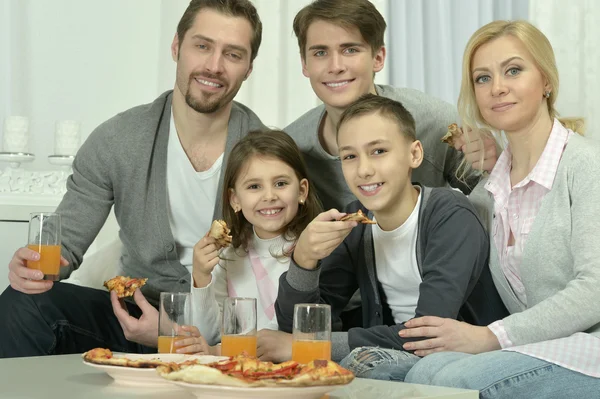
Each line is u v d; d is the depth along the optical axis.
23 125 2.59
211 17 1.98
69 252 1.97
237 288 2.01
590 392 1.27
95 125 3.11
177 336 1.43
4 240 2.39
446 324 1.43
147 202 2.02
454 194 1.71
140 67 3.18
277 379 0.92
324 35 1.97
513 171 1.66
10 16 2.97
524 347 1.29
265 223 1.95
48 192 2.51
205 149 2.06
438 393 1.03
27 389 1.04
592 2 2.64
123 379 1.10
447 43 2.83
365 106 1.68
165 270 2.02
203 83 1.98
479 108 1.70
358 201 1.86
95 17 3.11
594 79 2.64
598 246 1.45
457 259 1.60
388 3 2.86
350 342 1.57
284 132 2.03
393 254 1.72
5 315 1.78
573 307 1.41
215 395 0.94
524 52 1.59
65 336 1.83
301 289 1.66
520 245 1.60
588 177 1.51
